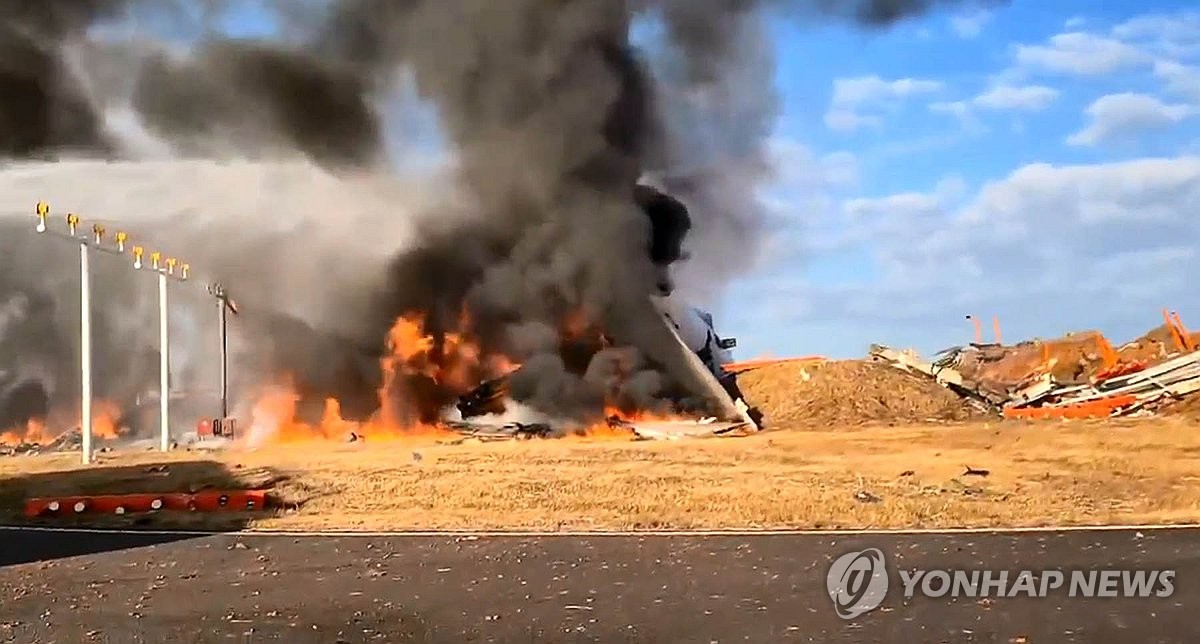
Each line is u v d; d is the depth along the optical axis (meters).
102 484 24.06
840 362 42.38
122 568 14.25
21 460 33.19
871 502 18.44
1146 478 20.55
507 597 11.69
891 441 28.27
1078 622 9.96
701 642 9.48
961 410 37.66
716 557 14.05
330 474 24.66
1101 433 27.97
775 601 11.20
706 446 29.02
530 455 27.77
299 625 10.48
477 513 18.81
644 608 10.95
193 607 11.47
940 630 9.75
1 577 13.71
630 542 15.59
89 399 30.09
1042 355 45.00
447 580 12.84
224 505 20.30
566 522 17.62
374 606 11.35
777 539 15.49
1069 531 15.51
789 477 21.91
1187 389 35.16
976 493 19.38
